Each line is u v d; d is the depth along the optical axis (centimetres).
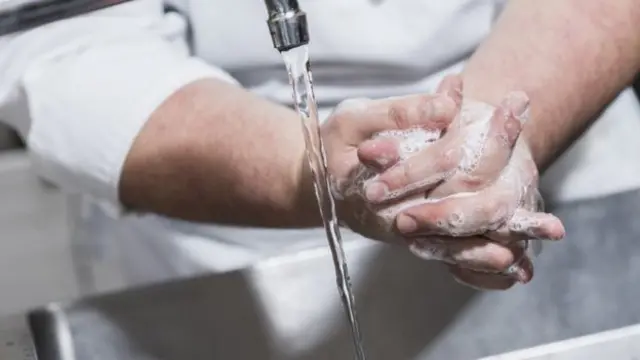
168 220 201
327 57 190
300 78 150
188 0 193
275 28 146
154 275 211
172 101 179
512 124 151
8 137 287
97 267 228
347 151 154
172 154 176
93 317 174
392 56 190
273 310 174
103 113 180
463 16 190
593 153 200
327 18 188
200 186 176
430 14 189
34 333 173
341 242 165
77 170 183
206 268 200
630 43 175
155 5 192
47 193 285
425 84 194
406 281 175
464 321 173
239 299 175
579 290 175
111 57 184
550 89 171
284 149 171
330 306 174
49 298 267
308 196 168
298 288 175
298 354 172
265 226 175
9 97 189
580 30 174
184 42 196
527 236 153
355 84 194
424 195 152
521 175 154
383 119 152
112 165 180
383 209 153
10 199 284
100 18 189
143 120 179
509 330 173
